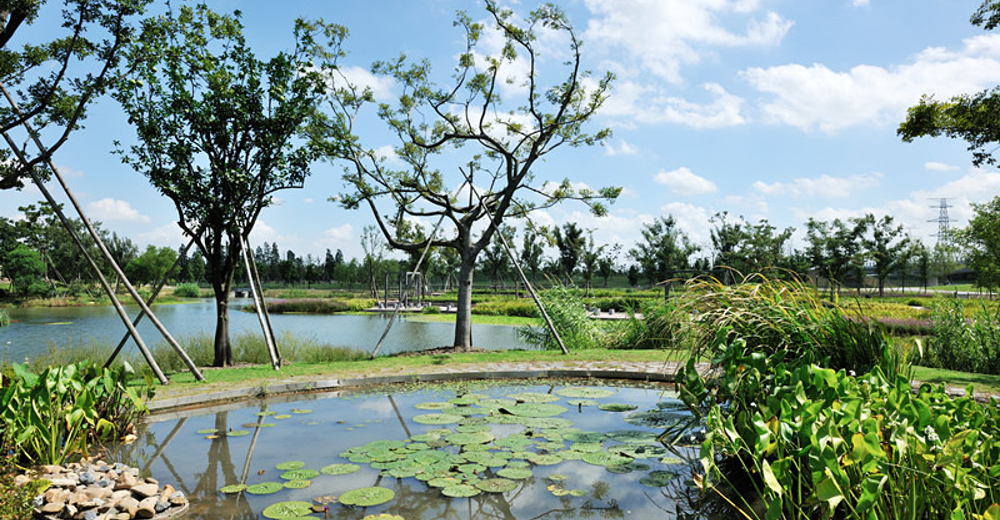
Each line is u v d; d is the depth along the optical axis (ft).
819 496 6.86
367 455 13.12
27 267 102.42
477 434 14.89
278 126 28.45
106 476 11.59
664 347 32.40
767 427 8.37
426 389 21.42
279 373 23.59
